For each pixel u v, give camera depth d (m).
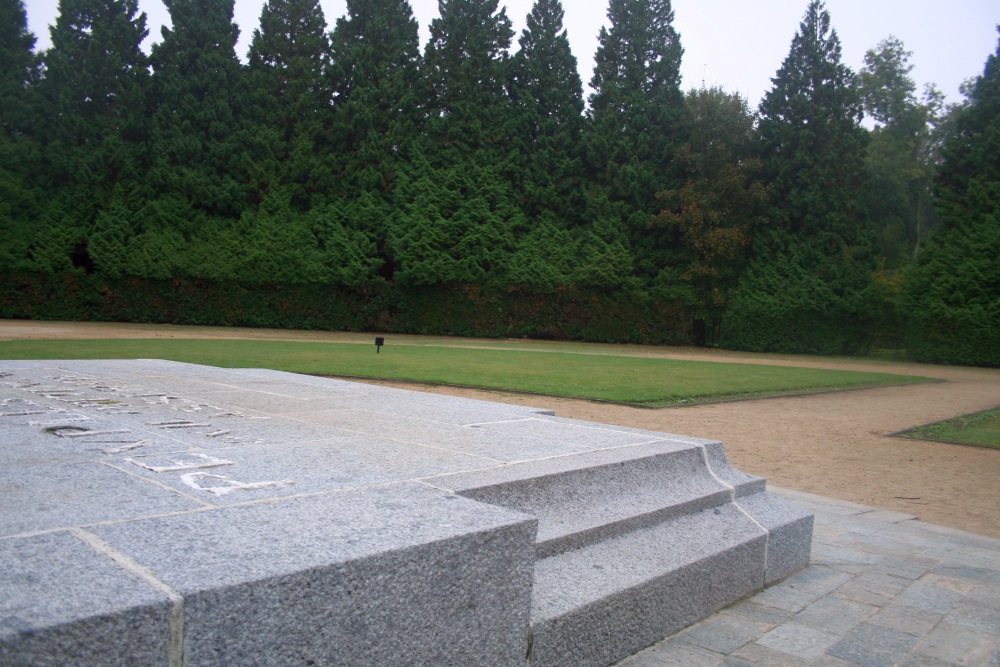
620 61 46.12
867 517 6.95
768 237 42.75
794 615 4.41
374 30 44.88
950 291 36.09
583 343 41.31
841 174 42.38
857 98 43.12
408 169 43.56
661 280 43.50
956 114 56.66
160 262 38.09
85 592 2.24
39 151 39.59
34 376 8.66
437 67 46.31
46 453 4.34
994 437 12.06
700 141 44.25
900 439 11.64
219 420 5.86
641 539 4.37
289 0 44.38
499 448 5.10
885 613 4.48
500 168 44.41
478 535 3.01
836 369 27.91
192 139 40.38
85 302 37.84
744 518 5.05
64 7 41.28
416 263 40.12
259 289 40.22
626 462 4.84
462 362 22.03
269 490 3.59
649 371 22.20
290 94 43.16
